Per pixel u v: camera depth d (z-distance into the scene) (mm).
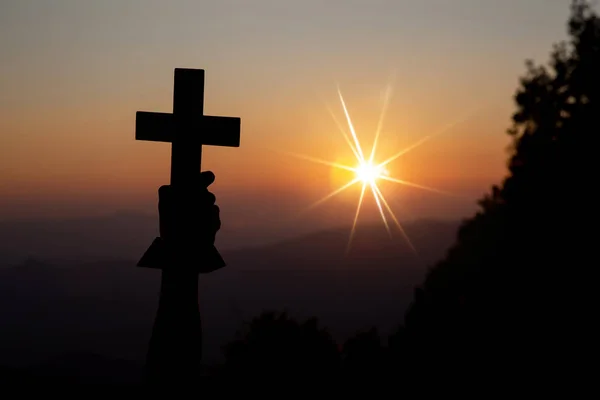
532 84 22156
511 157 21766
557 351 17438
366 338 24047
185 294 9578
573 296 18094
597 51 21609
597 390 16516
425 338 20531
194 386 9617
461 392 18672
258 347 26094
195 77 9766
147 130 9844
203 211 9703
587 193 19328
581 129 20531
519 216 20172
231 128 9773
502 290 19312
